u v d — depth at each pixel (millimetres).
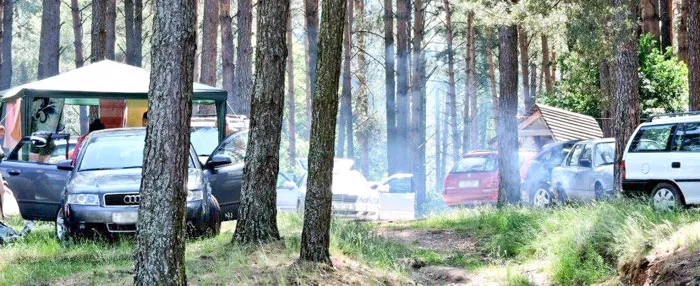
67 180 15125
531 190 25031
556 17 21016
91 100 23391
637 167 17109
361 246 13680
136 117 22562
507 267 13625
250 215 12680
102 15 27594
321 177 11312
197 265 11633
